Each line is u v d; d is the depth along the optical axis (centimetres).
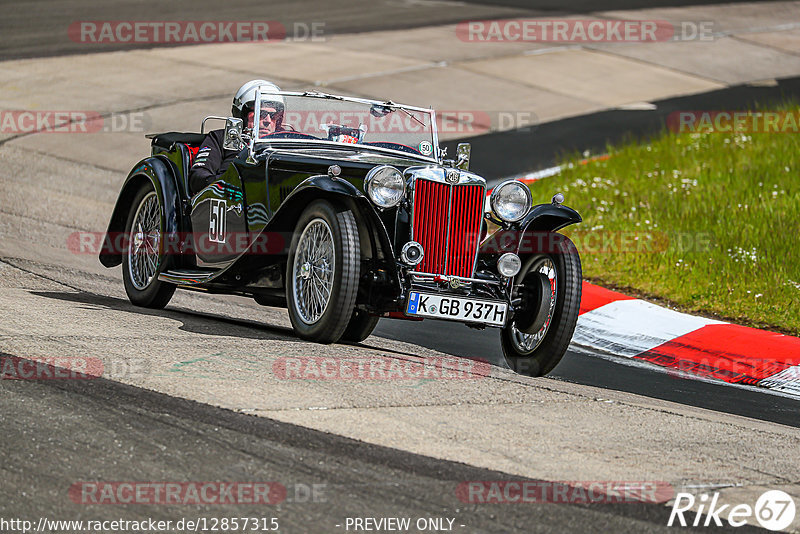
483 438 1394
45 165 3884
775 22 7550
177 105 4819
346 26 6806
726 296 2614
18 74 5197
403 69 5694
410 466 1259
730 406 1856
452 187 1884
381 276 1858
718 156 4009
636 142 4478
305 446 1295
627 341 2345
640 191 3572
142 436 1295
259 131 2144
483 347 2216
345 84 5306
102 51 5788
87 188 3644
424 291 1836
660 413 1661
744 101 5381
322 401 1486
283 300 2364
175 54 5809
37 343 1686
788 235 2975
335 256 1800
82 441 1269
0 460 1200
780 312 2506
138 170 2361
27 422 1318
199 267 2283
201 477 1185
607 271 2853
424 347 2152
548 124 4878
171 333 1872
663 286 2717
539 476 1268
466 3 7812
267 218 2038
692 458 1412
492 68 5841
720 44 6756
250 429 1340
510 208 1928
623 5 7881
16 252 2722
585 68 5972
